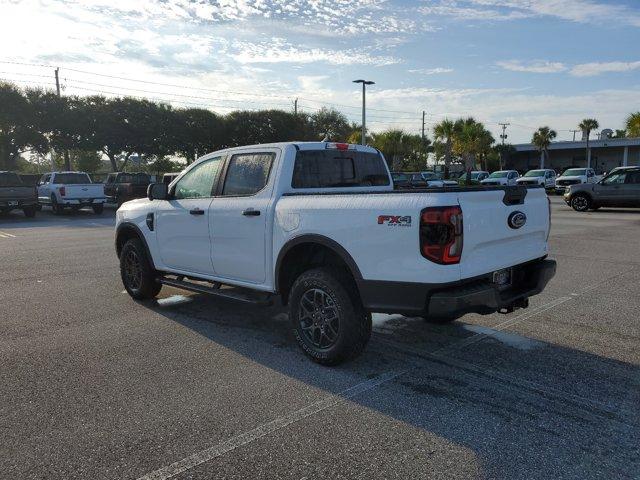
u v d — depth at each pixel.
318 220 4.50
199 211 5.71
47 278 8.57
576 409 3.77
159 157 42.94
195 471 3.05
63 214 23.64
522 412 3.73
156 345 5.22
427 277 3.92
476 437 3.39
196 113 42.47
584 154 61.34
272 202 4.97
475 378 4.33
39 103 34.94
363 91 36.38
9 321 6.09
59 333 5.62
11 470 3.07
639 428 3.50
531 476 2.97
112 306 6.75
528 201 4.72
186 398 3.99
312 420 3.64
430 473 3.00
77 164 52.22
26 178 28.12
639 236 12.92
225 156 5.67
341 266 4.68
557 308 6.41
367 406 3.84
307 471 3.04
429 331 5.57
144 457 3.20
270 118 47.28
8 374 4.50
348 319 4.40
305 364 4.68
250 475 3.01
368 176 5.89
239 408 3.82
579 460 3.12
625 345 5.08
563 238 12.61
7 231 16.30
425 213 3.88
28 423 3.63
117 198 25.50
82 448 3.30
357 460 3.14
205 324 5.93
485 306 4.09
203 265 5.82
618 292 7.18
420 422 3.60
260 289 5.17
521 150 63.59
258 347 5.14
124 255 7.06
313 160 5.30
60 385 4.25
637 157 57.09
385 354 4.91
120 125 37.72
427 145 67.44
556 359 4.74
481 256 4.20
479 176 41.38
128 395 4.05
